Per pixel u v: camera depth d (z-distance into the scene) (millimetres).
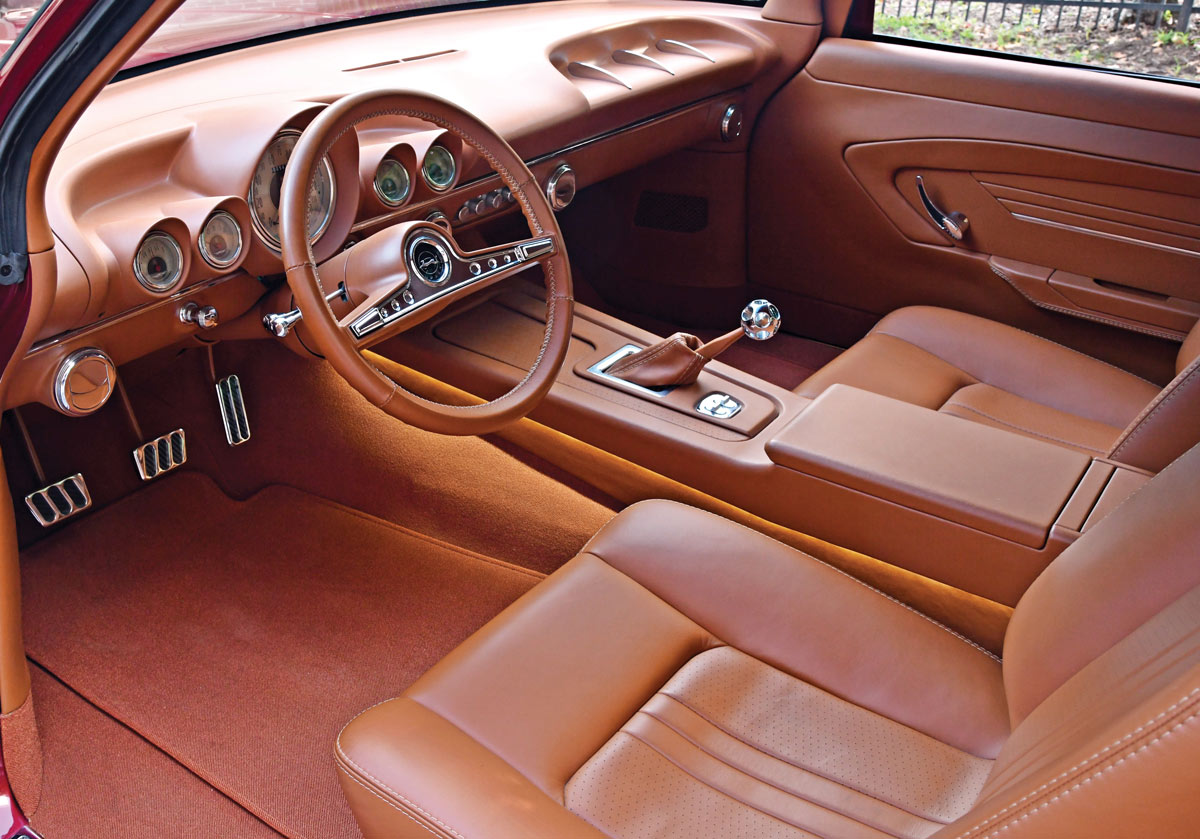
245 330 1683
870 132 2301
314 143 1236
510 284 2143
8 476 1879
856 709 1124
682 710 1116
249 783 1503
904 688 1129
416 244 1362
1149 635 788
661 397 1742
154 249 1370
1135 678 707
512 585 1920
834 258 2471
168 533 2006
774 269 2578
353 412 2330
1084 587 970
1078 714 787
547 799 953
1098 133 2037
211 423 2172
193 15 1925
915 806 1012
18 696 1356
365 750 961
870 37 2318
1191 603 761
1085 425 1771
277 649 1755
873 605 1215
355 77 1863
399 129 1729
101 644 1752
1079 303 2154
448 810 892
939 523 1389
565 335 1475
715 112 2346
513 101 1873
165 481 2127
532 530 2049
